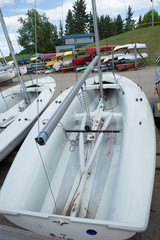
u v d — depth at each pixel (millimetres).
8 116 2963
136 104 2148
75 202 1406
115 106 2959
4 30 2393
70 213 1345
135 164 1282
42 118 2244
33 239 747
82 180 1583
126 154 1403
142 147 1426
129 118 1873
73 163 1825
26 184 1326
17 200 1207
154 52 10555
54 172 1729
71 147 2035
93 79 3482
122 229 883
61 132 2021
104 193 1480
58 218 952
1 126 2607
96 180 1602
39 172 1472
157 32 13383
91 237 1036
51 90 3408
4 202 1183
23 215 1019
